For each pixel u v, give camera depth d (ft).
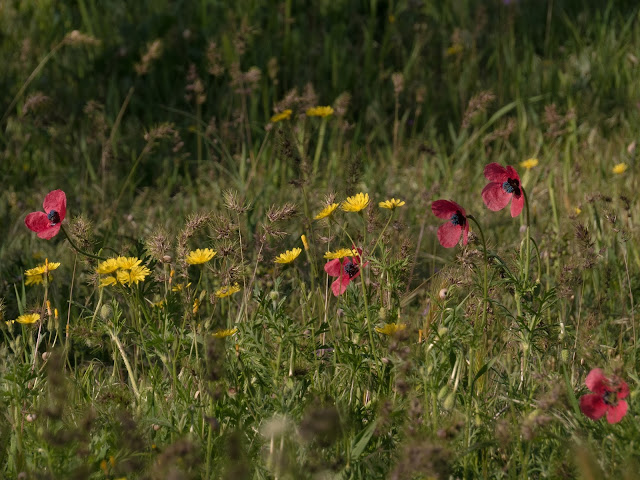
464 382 10.75
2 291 15.62
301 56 26.37
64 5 28.12
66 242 17.04
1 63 25.85
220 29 26.45
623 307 13.61
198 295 14.83
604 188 19.35
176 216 19.06
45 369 11.21
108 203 20.10
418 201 18.67
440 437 8.56
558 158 21.70
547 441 9.57
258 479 9.21
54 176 21.48
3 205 19.99
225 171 20.40
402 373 9.30
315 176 18.31
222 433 9.60
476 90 24.62
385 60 26.58
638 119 23.08
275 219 12.07
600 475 8.27
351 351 11.01
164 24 26.23
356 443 9.29
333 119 23.25
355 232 15.08
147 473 8.99
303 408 9.71
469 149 22.52
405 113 23.97
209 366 9.32
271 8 28.02
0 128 23.44
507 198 10.97
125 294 11.20
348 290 11.73
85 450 9.03
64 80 25.57
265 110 23.63
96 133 21.58
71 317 14.75
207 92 24.54
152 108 24.48
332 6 28.48
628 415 9.45
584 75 24.98
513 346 12.31
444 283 11.34
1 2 28.66
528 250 10.91
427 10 28.35
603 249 14.51
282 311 10.61
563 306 12.75
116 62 25.59
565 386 9.72
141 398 10.76
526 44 26.25
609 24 27.68
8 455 9.77
